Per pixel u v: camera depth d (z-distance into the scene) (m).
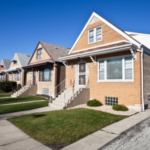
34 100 13.80
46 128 5.64
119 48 8.88
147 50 9.88
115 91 9.80
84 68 12.20
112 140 4.46
